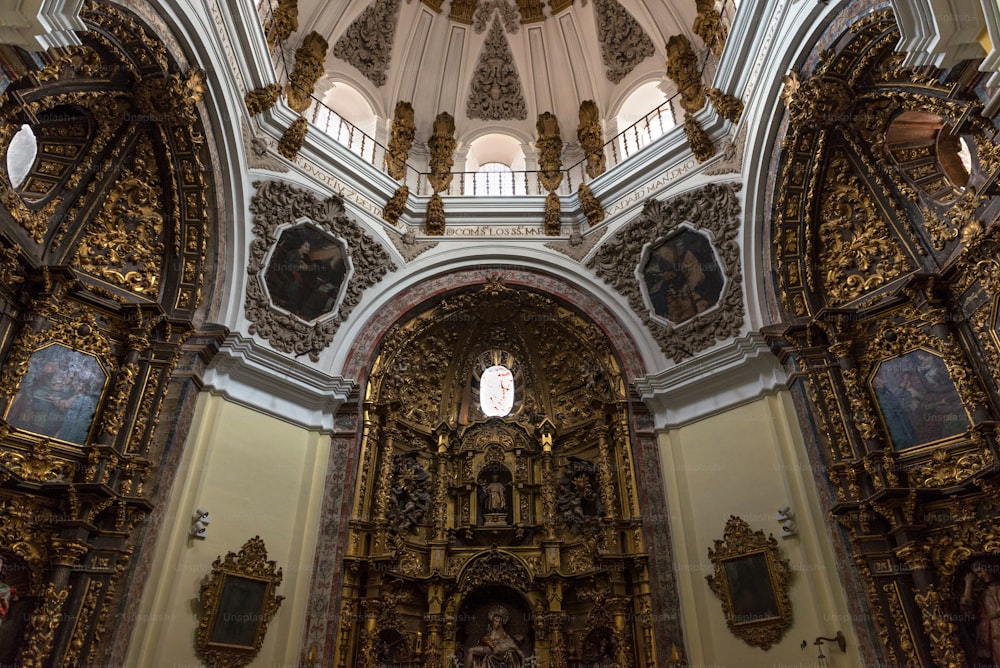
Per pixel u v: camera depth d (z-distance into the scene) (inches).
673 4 613.6
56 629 340.8
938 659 343.6
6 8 236.4
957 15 260.8
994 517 347.9
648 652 451.2
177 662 373.7
